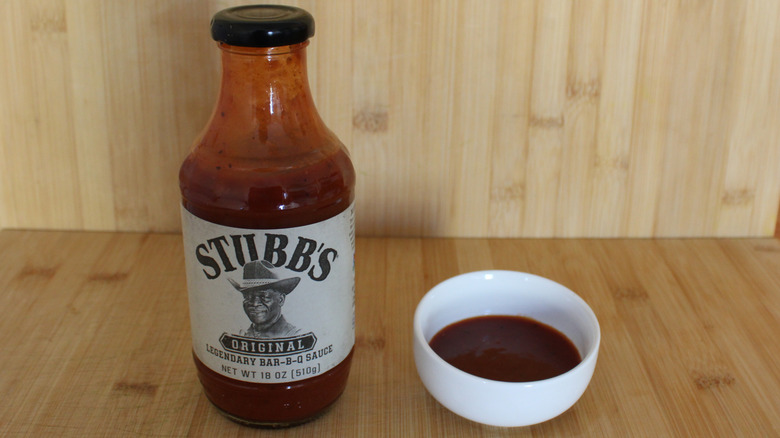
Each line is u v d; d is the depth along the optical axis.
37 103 0.56
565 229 0.60
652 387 0.45
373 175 0.58
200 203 0.38
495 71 0.55
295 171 0.38
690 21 0.54
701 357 0.48
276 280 0.39
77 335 0.49
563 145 0.58
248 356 0.40
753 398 0.45
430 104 0.56
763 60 0.56
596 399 0.45
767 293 0.54
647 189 0.59
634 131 0.57
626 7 0.54
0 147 0.58
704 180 0.59
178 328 0.49
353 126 0.57
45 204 0.59
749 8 0.54
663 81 0.56
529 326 0.46
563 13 0.54
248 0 0.54
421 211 0.59
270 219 0.38
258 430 0.42
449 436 0.42
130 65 0.55
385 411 0.44
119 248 0.58
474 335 0.46
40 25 0.54
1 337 0.48
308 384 0.41
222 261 0.39
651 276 0.56
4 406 0.43
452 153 0.57
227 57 0.37
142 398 0.44
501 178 0.58
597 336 0.42
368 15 0.54
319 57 0.55
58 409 0.43
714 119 0.57
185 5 0.54
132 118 0.57
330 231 0.39
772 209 0.60
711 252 0.59
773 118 0.57
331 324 0.41
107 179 0.58
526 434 0.42
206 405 0.44
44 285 0.53
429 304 0.45
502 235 0.60
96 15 0.54
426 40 0.54
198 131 0.57
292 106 0.38
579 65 0.55
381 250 0.58
